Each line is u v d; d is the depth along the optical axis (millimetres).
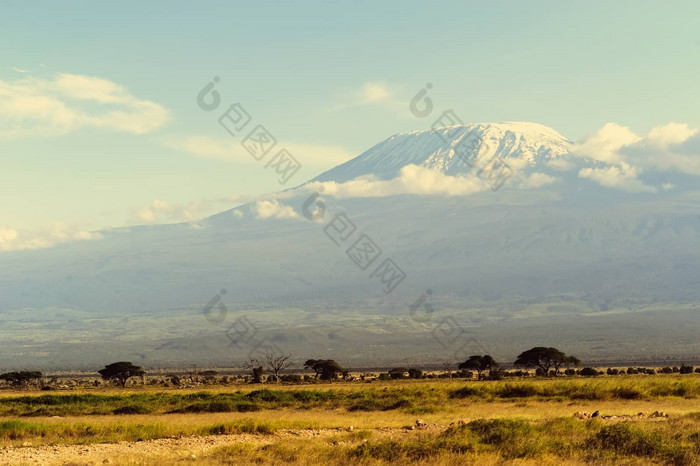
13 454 26734
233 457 25125
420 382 105750
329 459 24625
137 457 25391
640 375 113188
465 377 132625
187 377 166375
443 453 24578
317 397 59500
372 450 25219
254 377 138750
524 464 23500
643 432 26672
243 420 36500
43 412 49625
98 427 34375
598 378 101875
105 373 137750
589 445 26250
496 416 38625
